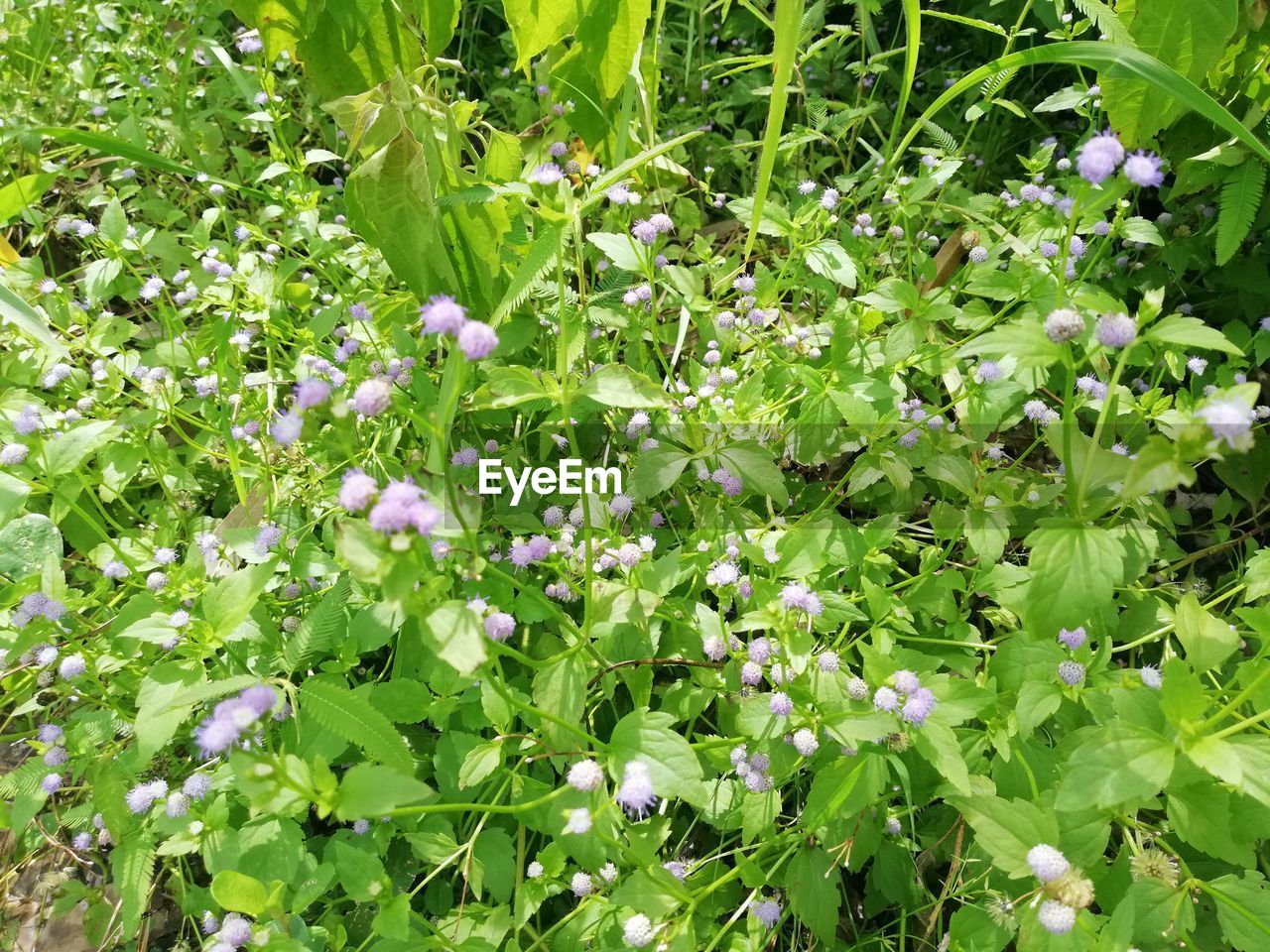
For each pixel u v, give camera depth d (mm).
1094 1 396
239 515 417
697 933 288
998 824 249
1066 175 500
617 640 325
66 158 557
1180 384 430
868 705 281
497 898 302
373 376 403
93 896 336
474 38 689
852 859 290
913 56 418
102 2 622
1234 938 244
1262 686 257
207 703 329
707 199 554
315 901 314
